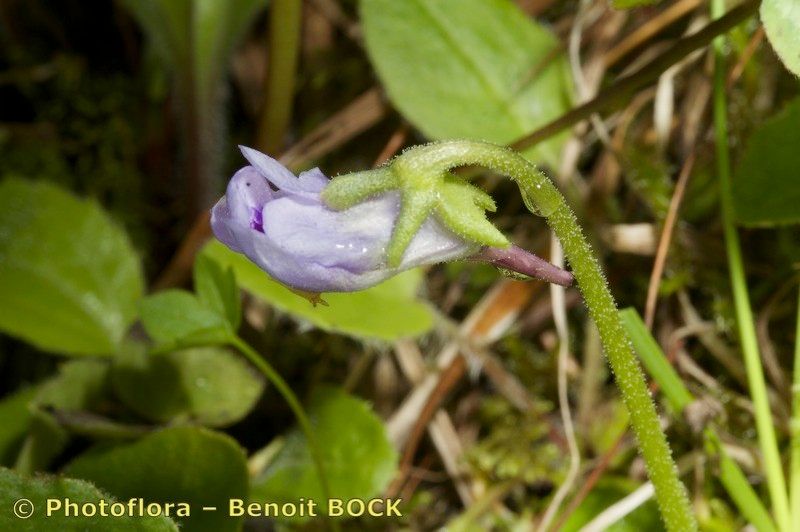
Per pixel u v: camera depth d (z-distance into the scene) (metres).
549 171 0.15
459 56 0.15
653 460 0.12
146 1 0.15
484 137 0.15
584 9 0.15
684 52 0.13
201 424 0.14
